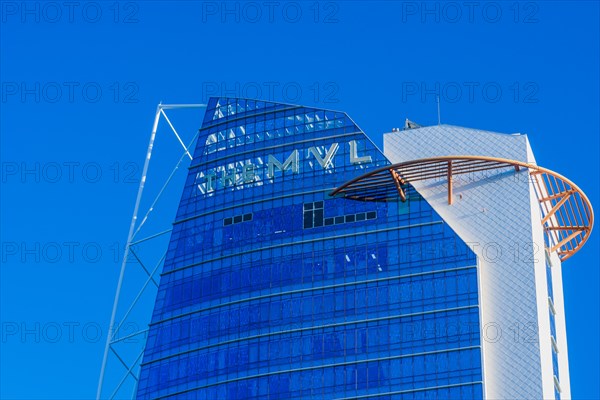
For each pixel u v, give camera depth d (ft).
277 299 577.43
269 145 615.57
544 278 555.69
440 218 562.25
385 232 570.46
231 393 564.71
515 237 548.72
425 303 549.13
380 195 578.66
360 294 563.07
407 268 559.38
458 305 542.57
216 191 616.80
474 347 531.91
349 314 560.61
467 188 563.07
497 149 564.30
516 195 554.46
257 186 608.19
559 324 575.79
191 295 597.93
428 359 537.65
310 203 591.78
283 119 618.44
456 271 549.54
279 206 597.93
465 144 569.64
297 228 589.32
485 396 520.83
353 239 575.79
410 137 581.53
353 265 570.46
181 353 586.04
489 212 556.10
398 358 542.57
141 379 590.14
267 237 593.83
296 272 579.48
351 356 551.18
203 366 577.84
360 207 581.12
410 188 573.74
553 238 592.60
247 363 568.41
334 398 545.44
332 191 586.86
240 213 605.73
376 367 544.62
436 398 528.22
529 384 519.19
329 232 581.94
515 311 534.78
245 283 588.09
